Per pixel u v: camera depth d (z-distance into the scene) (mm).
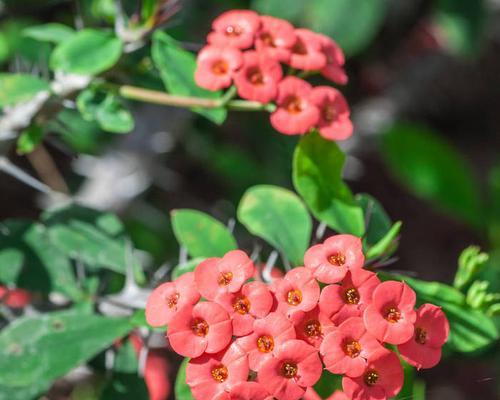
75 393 521
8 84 426
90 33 424
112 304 425
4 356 405
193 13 606
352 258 375
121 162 662
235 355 366
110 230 443
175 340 369
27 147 444
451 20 658
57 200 687
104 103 431
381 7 592
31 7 481
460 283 403
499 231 705
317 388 386
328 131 407
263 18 416
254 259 409
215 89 406
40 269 437
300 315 369
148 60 447
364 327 369
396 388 370
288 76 417
